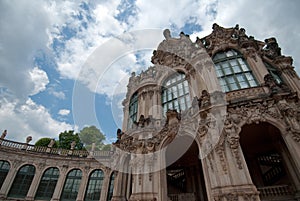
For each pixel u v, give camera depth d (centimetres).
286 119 1127
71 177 2950
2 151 2852
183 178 1938
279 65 1695
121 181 1684
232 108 1251
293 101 1198
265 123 1320
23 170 2889
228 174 1021
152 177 1294
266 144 1619
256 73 1483
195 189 1745
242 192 933
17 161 2888
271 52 1845
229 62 1639
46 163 2997
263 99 1239
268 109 1206
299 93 1428
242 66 1591
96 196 2728
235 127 1167
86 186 2827
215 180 1046
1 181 2719
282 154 1370
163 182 1283
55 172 2977
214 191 1020
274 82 1321
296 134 1060
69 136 4172
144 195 1220
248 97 1320
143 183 1283
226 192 964
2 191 2634
